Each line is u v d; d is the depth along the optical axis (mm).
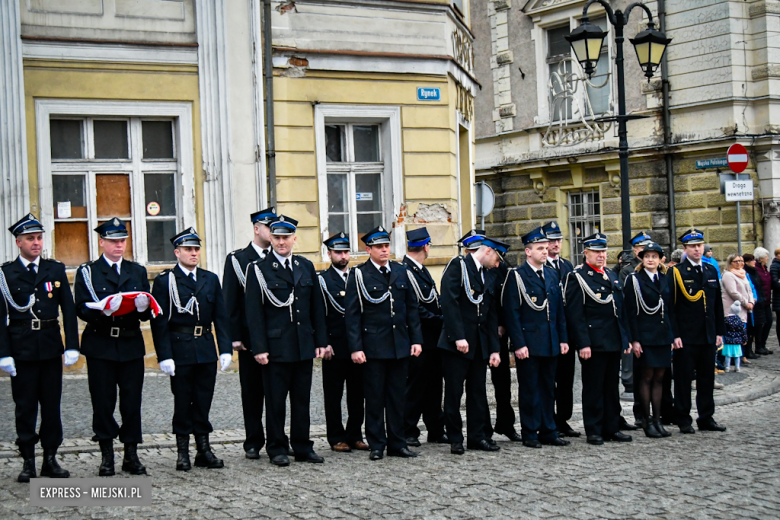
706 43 21156
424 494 7145
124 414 7961
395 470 8125
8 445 8820
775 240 20703
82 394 11422
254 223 8984
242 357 8820
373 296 8781
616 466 8180
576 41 12938
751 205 20766
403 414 8898
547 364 9477
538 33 24688
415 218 15055
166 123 13625
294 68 14203
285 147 14172
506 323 9477
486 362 9211
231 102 13672
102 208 13242
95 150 13234
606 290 9609
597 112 23469
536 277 9461
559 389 10125
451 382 9023
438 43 15312
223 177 13609
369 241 8977
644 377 9898
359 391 9422
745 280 14500
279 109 14117
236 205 13695
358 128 15047
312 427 10359
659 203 22109
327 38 14469
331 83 14484
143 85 13266
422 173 15133
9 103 12492
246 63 13766
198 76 13570
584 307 9625
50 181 12797
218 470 8156
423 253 9859
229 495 7160
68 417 10188
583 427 10625
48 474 7746
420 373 9578
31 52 12664
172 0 13484
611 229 23156
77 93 12906
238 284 8812
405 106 15000
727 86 20797
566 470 8031
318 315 8719
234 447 9258
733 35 20750
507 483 7516
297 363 8539
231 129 13656
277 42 14078
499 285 9805
